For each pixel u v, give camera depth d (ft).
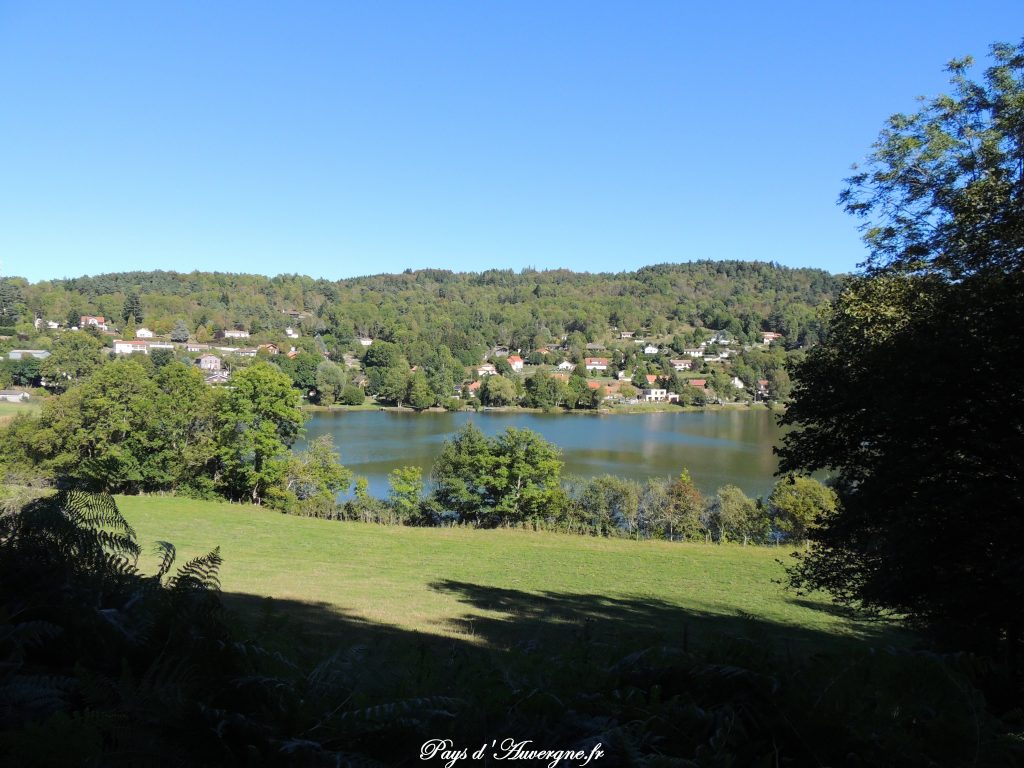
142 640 8.95
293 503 138.31
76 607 9.64
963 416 33.30
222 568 79.00
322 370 334.65
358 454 200.34
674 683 9.43
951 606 32.07
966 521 31.35
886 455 36.73
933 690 8.58
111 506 12.66
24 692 7.30
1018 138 40.27
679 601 81.30
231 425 133.39
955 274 39.78
